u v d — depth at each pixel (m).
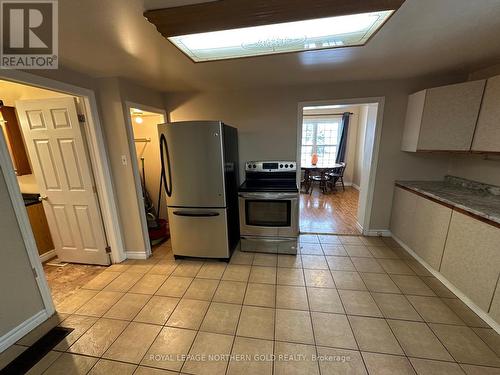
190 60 1.90
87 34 1.43
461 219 1.95
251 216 2.86
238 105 3.14
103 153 2.51
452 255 2.07
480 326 1.72
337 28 1.35
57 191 2.56
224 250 2.69
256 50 1.66
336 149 6.89
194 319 1.86
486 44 1.75
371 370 1.43
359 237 3.29
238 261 2.74
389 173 3.05
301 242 3.17
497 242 1.63
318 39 1.50
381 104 2.84
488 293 1.71
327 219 4.07
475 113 2.17
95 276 2.50
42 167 2.50
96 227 2.62
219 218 2.62
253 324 1.80
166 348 1.61
